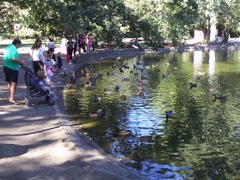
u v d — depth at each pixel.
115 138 9.17
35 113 10.26
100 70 22.92
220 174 7.17
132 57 33.19
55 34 25.05
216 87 16.92
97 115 11.14
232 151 8.42
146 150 8.41
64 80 17.52
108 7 22.36
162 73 21.97
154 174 7.07
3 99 11.78
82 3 20.80
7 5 31.06
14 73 11.01
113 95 14.67
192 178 6.96
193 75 21.09
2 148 7.23
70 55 23.59
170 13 40.03
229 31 59.25
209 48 46.72
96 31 32.94
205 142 9.05
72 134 8.62
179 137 9.41
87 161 6.75
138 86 16.30
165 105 13.02
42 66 13.43
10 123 9.20
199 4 46.09
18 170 6.25
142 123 10.63
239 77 20.23
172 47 42.56
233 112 12.05
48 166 6.46
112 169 6.72
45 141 7.86
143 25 23.14
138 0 41.69
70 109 12.06
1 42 41.41
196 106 12.92
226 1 47.06
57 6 20.08
